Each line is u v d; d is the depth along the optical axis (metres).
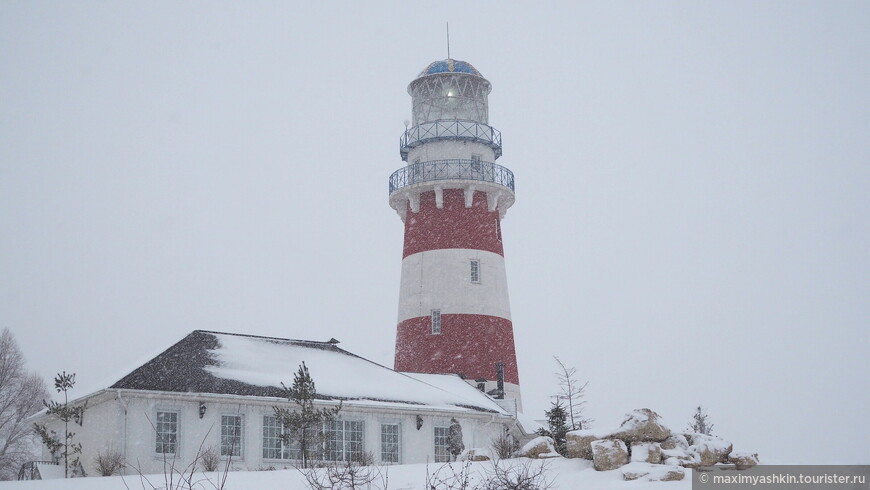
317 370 36.75
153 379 31.48
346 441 34.38
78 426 32.16
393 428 35.91
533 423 42.97
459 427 37.53
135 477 21.12
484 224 51.88
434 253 50.94
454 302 49.97
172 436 31.14
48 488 19.41
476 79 54.12
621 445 20.38
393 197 53.12
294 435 29.39
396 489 18.98
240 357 35.56
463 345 49.16
